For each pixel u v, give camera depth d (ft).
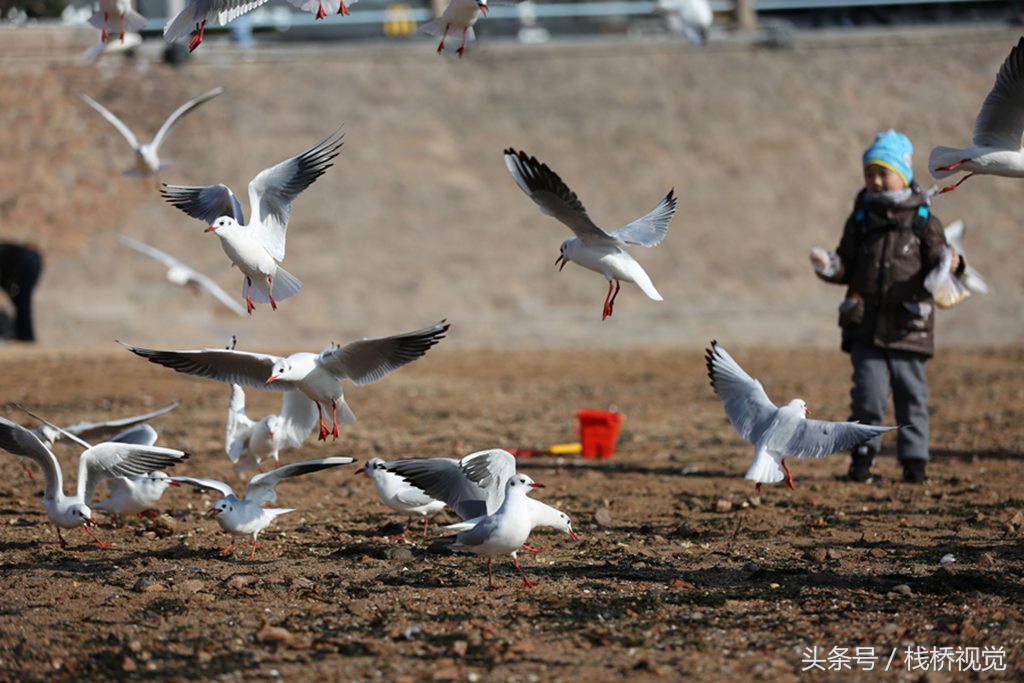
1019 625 23.41
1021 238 97.35
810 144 104.53
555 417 56.75
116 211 96.78
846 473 42.11
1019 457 44.86
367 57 109.09
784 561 29.09
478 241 97.40
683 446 48.80
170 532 32.12
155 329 89.40
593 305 93.66
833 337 89.97
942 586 26.13
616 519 34.47
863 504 36.45
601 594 25.81
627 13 119.65
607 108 106.52
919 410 39.88
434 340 27.02
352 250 96.27
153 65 105.81
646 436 51.57
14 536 31.86
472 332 90.22
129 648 22.02
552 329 90.84
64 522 29.19
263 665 21.25
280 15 118.52
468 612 24.35
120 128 42.68
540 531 32.68
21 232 94.38
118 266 93.45
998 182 101.45
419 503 30.91
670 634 22.98
